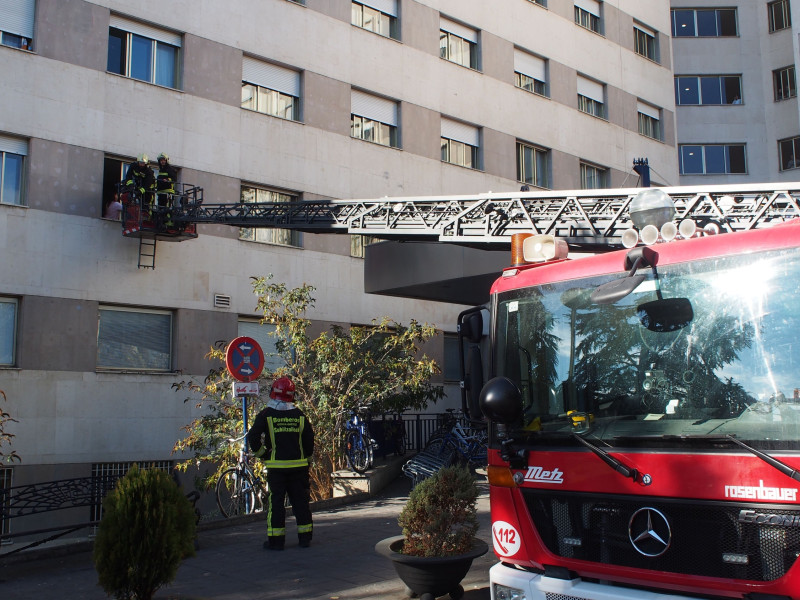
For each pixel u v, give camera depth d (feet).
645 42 94.84
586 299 15.67
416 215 44.91
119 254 50.90
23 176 48.65
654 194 17.37
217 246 55.21
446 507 20.98
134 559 19.48
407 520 21.13
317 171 61.41
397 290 55.62
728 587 12.56
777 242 13.50
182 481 51.06
